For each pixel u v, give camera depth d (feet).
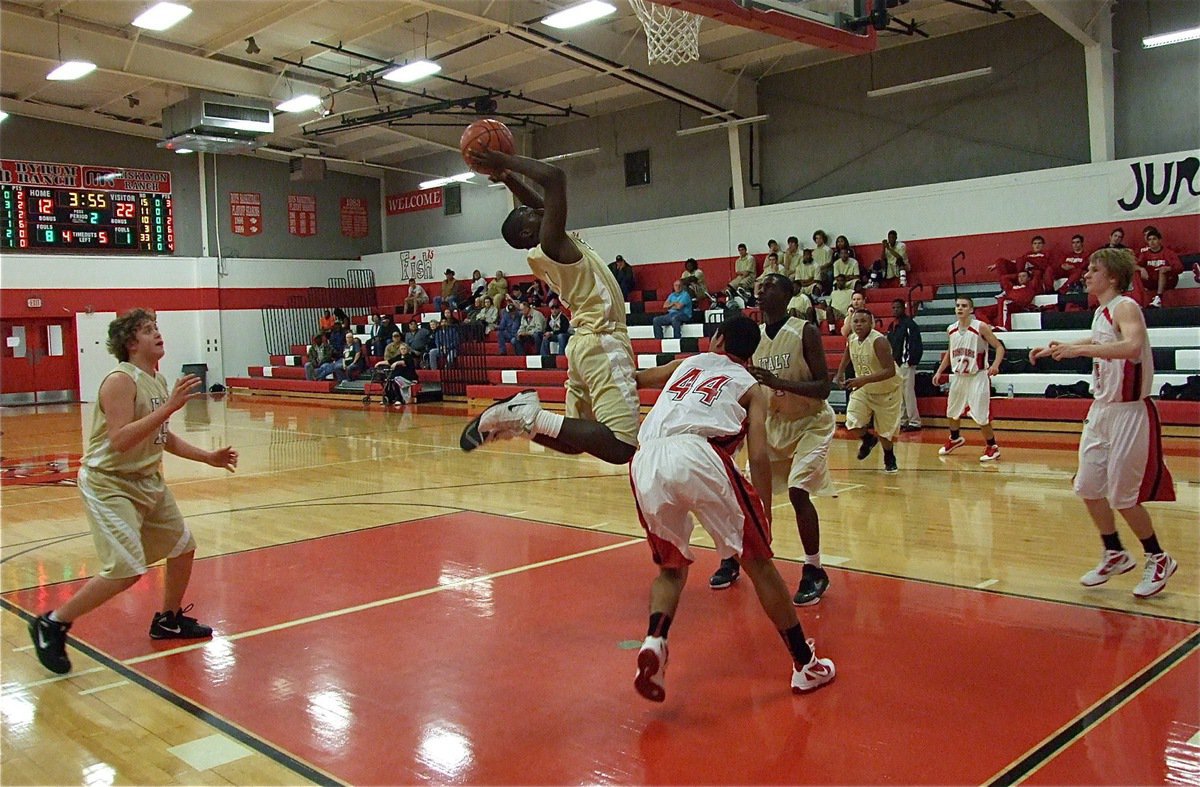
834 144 57.93
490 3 44.16
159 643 14.07
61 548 21.43
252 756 10.09
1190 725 10.29
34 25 48.96
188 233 77.71
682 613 15.05
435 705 11.39
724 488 11.04
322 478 30.96
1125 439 14.84
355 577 17.80
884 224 53.36
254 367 79.10
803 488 15.60
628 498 25.85
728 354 12.16
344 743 10.36
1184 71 45.37
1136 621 14.03
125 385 13.10
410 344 67.82
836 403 45.60
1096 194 45.96
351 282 87.40
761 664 12.60
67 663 12.90
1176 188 43.50
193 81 55.62
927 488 25.94
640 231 64.85
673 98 55.88
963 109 52.75
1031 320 43.47
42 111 68.28
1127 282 15.14
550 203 12.76
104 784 9.54
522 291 69.15
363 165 84.99
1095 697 11.14
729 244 60.29
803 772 9.36
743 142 60.64
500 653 13.26
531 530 21.77
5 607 16.43
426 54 56.03
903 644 13.23
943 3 48.26
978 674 11.98
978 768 9.36
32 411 64.85
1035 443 35.22
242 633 14.49
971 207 50.11
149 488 13.60
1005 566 17.46
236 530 22.63
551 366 59.57
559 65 58.54
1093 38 45.62
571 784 9.24
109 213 73.26
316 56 56.49
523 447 38.86
